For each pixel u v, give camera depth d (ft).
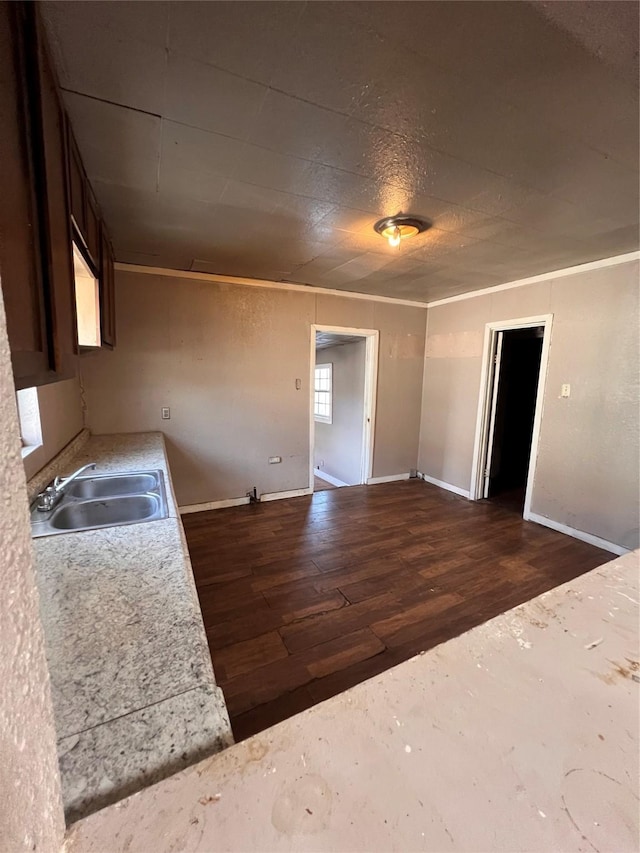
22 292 2.49
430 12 3.28
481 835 1.29
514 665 2.00
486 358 13.80
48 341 3.04
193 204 6.91
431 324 16.24
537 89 4.17
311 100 4.36
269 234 8.43
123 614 3.12
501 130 4.86
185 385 12.13
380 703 1.77
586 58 3.75
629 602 2.54
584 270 10.48
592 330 10.40
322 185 6.24
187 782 1.44
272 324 13.21
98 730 2.08
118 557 4.09
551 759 1.54
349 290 14.24
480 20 3.36
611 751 1.57
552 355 11.42
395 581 8.74
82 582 3.59
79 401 10.39
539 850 1.26
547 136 4.97
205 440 12.65
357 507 13.50
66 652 2.68
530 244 8.93
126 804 1.36
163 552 4.21
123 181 6.05
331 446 21.12
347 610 7.68
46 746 1.21
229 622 7.30
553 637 2.21
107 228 8.03
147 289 11.30
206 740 2.05
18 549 1.07
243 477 13.48
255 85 4.12
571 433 11.03
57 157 3.66
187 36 3.51
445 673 1.94
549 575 9.04
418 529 11.64
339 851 1.24
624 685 1.89
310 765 1.49
